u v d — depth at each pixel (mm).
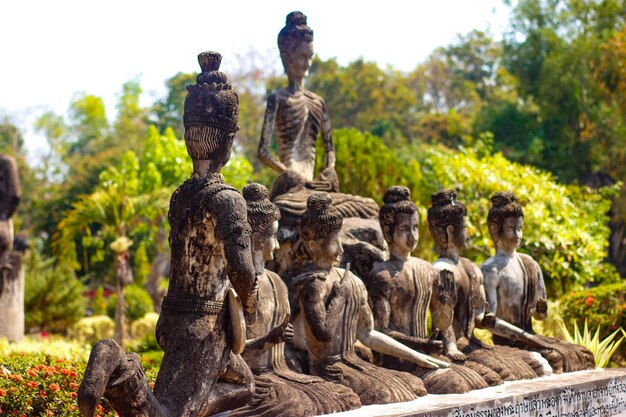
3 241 13883
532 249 15922
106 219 19688
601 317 11883
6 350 11305
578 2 30969
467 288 8141
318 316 6453
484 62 46812
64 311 22594
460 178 16969
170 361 5152
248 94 38500
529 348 8758
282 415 5676
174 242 5258
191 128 5348
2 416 7531
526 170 17156
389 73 48594
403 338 7262
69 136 55719
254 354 5750
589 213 19703
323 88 41094
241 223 5047
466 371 7297
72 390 7762
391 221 7512
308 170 8938
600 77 27797
